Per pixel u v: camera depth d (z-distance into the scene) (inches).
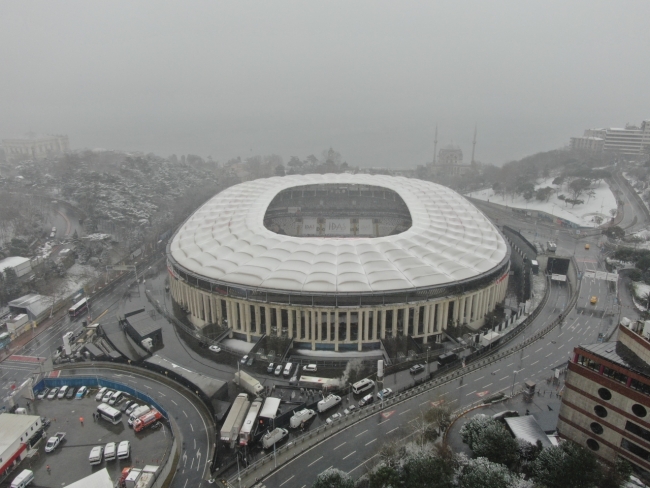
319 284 5492.1
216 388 4562.0
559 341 5300.2
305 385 4702.3
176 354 5497.1
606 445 3233.3
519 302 6707.7
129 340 5816.9
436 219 7406.5
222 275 5880.9
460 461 3201.3
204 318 6205.7
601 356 3174.2
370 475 3088.1
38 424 4114.2
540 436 3503.9
